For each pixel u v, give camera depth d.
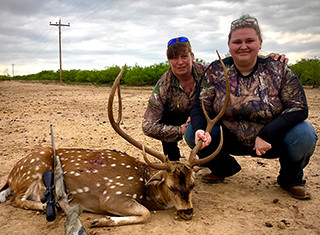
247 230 1.63
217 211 1.83
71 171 1.87
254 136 1.91
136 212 1.73
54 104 6.39
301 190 1.94
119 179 1.85
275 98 1.84
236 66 1.88
